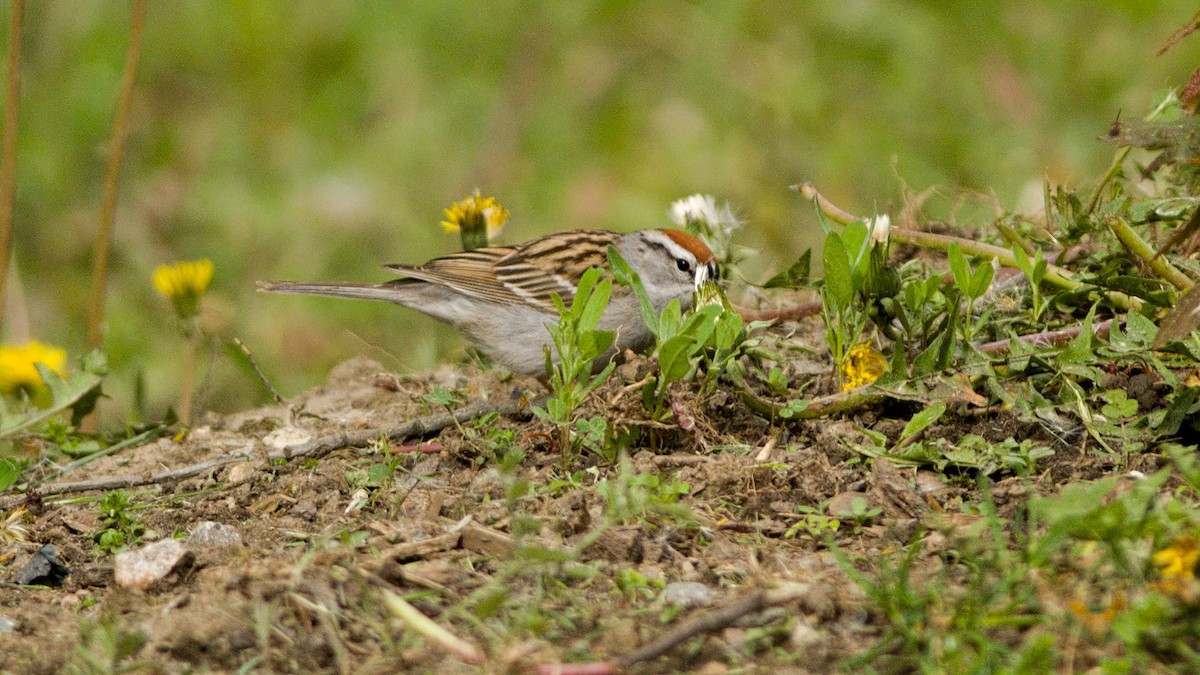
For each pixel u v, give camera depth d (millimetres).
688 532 6773
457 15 18406
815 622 5746
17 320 14227
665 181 16594
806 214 16047
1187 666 5059
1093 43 17344
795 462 7562
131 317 14852
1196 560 5191
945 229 10406
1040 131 16375
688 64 17938
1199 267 8367
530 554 5781
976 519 6625
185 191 16688
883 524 6805
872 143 16438
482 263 10820
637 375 8414
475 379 10719
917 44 17578
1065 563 5758
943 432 7723
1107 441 7441
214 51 18031
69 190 16453
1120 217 8258
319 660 5734
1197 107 7926
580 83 17859
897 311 7941
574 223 16469
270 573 6266
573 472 7734
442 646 5641
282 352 14328
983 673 5086
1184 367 7777
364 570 6254
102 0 17969
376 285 11258
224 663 5758
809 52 17859
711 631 5629
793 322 10188
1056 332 8125
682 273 10328
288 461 8586
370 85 17922
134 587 6680
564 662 5496
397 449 8383
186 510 7988
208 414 10383
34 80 17172
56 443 9914
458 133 17516
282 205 16484
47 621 6527
